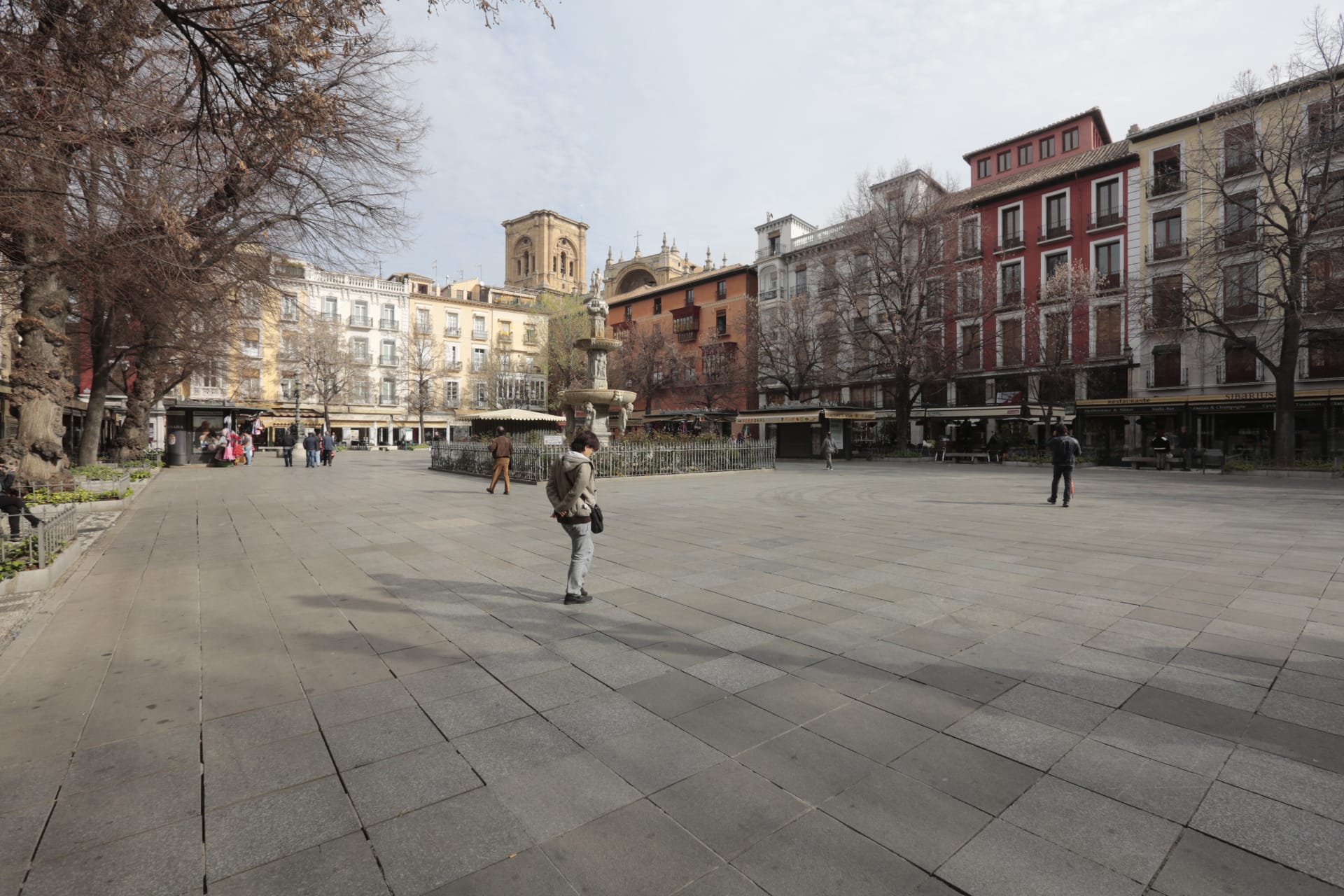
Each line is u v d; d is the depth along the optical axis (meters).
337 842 2.16
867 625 4.51
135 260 7.68
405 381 54.84
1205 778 2.52
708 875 1.99
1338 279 20.42
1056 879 1.96
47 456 10.95
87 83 5.79
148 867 2.02
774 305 47.94
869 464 28.52
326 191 9.93
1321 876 1.95
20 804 2.36
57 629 4.48
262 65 6.80
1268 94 21.56
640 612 4.86
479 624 4.57
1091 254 31.77
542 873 2.00
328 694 3.37
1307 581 5.74
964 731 2.94
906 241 32.25
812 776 2.56
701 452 20.28
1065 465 11.62
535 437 19.70
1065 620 4.62
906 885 1.94
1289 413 20.41
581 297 63.09
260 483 16.58
